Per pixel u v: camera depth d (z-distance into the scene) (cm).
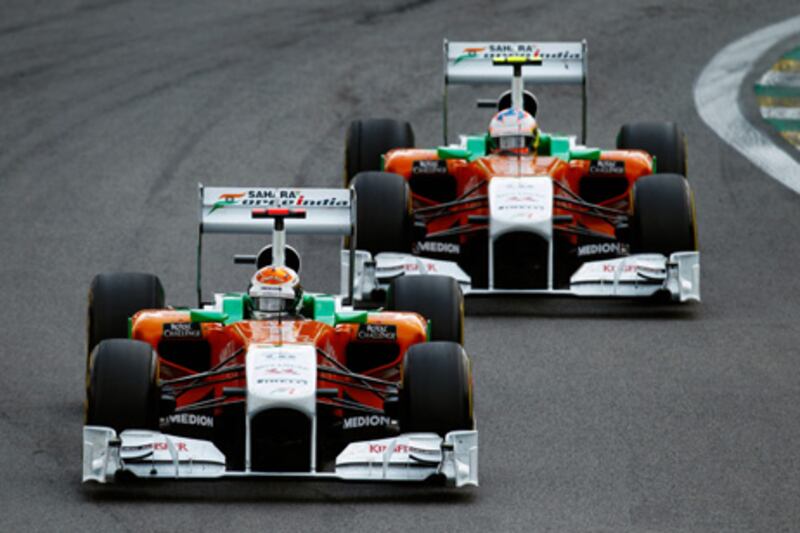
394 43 9875
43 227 6919
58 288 6181
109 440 4047
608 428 4688
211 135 8250
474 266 6275
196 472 4062
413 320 4584
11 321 5778
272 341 4344
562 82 6981
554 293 5841
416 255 6141
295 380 4078
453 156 6325
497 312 5903
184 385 4622
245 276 6372
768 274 6406
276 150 8069
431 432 4141
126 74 9244
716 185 7619
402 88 9094
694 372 5212
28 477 4247
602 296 5831
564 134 8431
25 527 3881
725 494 4169
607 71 9469
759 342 5534
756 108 8856
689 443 4562
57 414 4800
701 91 9156
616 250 6156
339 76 9256
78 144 8081
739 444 4553
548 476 4297
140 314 4575
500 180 5969
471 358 5362
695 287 5881
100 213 7119
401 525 3925
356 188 6006
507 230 5784
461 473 4109
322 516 3978
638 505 4088
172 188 7481
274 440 4119
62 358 5381
